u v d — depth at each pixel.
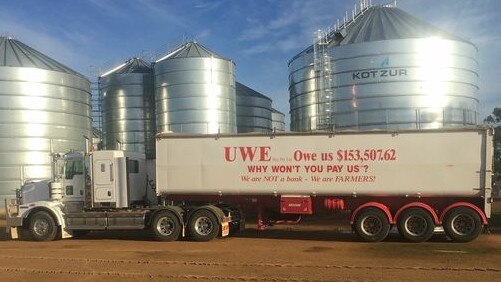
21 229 18.11
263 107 51.84
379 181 15.23
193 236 16.09
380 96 30.97
